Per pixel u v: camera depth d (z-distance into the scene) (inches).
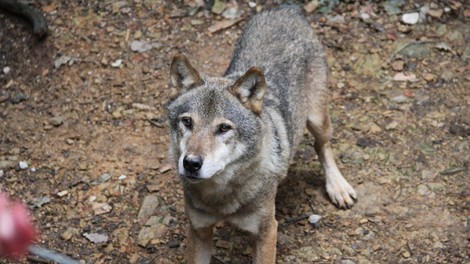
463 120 297.6
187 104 199.5
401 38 344.5
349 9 362.0
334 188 265.4
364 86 321.4
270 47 253.4
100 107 322.7
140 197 273.4
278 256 241.4
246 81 197.2
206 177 186.4
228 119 193.5
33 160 296.0
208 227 216.1
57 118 318.0
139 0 375.6
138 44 351.9
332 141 295.3
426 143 287.7
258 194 206.4
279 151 215.6
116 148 299.7
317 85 264.7
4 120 321.7
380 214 256.8
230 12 364.5
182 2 373.4
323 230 252.5
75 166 290.8
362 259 237.3
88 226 259.3
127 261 243.1
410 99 311.3
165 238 252.5
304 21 273.6
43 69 347.3
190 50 345.7
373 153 286.0
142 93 327.6
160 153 295.7
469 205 255.4
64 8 377.1
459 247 237.8
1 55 359.3
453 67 327.3
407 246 240.7
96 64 344.5
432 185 266.8
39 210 268.4
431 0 362.3
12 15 373.4
